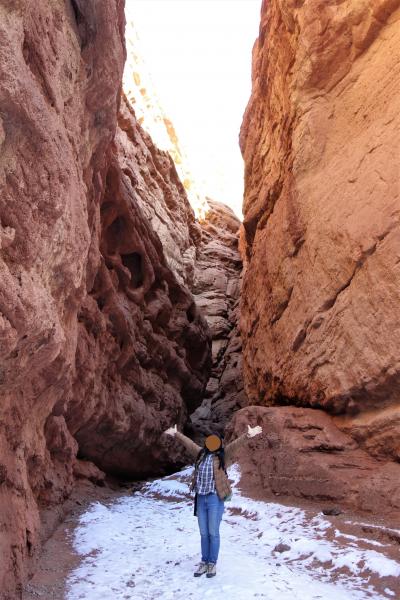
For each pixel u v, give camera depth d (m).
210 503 4.71
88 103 6.62
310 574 4.79
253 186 15.16
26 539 4.72
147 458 13.02
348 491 7.07
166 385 15.06
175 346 16.31
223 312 27.64
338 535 5.70
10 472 4.62
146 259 14.20
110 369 10.95
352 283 8.33
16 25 3.84
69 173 4.54
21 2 3.86
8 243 3.72
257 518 6.96
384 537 5.52
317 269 9.41
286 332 10.64
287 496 7.84
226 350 26.59
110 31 6.31
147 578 4.70
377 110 8.59
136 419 11.82
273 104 13.12
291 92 10.95
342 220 8.69
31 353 4.22
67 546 5.71
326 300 9.02
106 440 10.91
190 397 17.80
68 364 5.76
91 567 4.98
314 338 9.28
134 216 13.83
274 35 12.63
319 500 7.38
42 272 4.45
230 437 10.13
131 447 11.96
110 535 6.09
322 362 8.88
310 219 9.82
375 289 7.67
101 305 10.81
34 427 5.82
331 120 9.79
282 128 12.05
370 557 4.81
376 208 7.91
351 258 8.27
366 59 9.17
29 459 5.83
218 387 25.33
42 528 5.73
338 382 8.33
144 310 14.35
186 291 17.53
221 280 28.88
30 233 3.98
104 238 12.71
